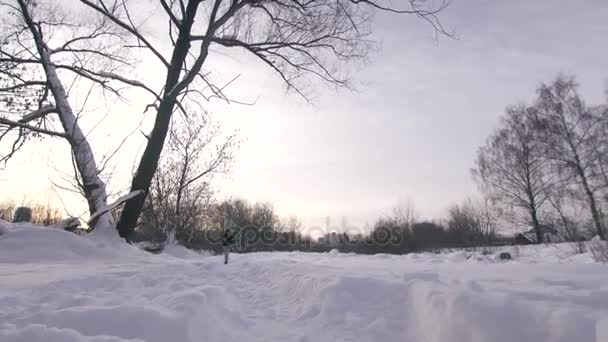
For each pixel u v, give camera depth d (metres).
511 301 2.52
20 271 6.04
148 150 13.17
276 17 14.97
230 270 5.83
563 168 23.95
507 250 17.58
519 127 29.72
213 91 14.77
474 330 2.37
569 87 24.83
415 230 27.91
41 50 12.51
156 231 16.48
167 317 2.79
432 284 3.12
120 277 4.71
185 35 13.87
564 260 12.74
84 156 12.73
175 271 5.50
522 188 28.98
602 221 13.51
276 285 4.66
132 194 12.59
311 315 3.38
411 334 2.75
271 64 15.66
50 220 18.95
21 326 2.75
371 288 3.49
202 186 18.03
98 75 13.12
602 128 22.55
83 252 9.70
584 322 2.21
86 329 2.72
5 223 10.58
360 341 2.78
